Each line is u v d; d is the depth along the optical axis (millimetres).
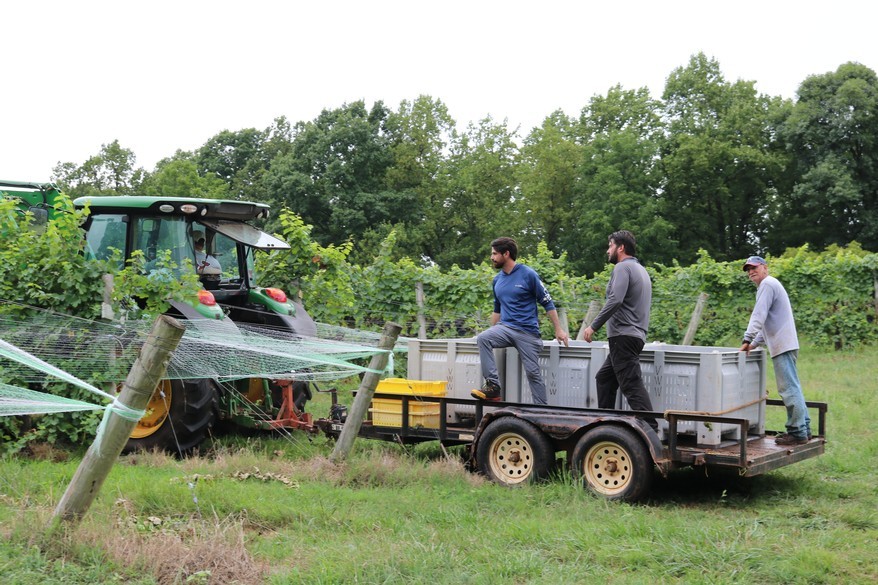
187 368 8344
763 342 8406
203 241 9797
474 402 8141
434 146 53875
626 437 7082
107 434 5129
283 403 9273
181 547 5215
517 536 5867
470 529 6031
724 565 5320
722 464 6973
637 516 6484
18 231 9133
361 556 5309
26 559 4879
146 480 6871
